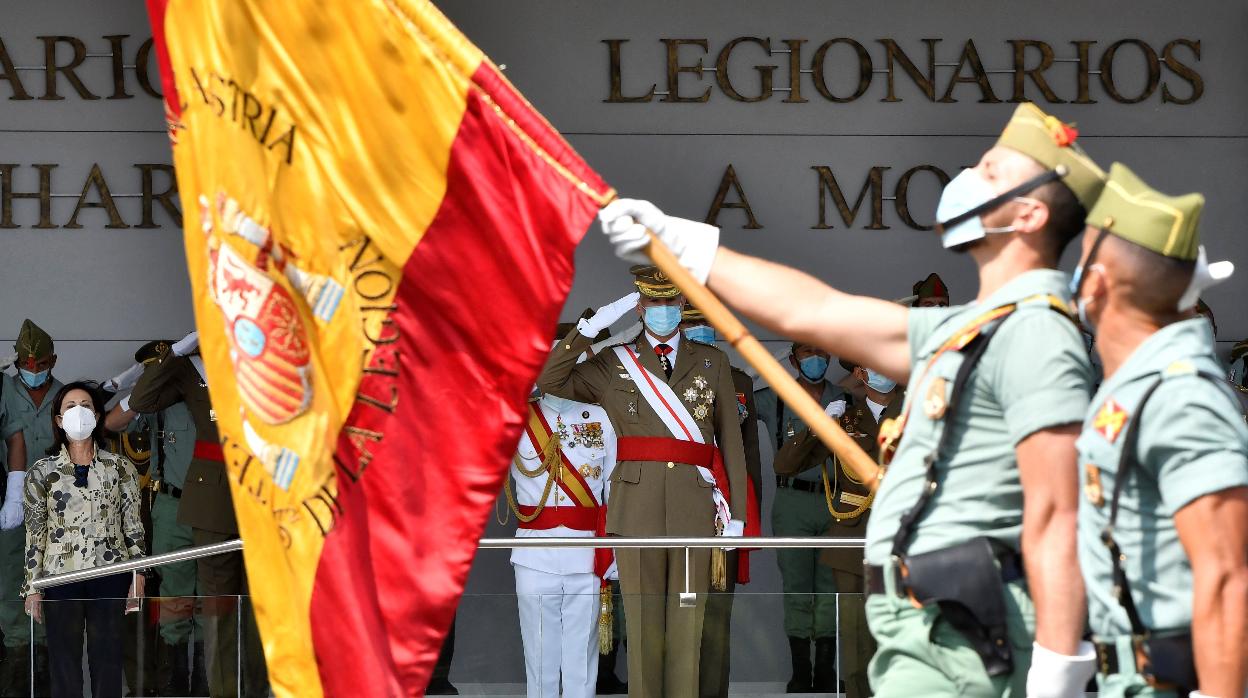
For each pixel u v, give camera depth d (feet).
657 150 114.93
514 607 72.59
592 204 39.91
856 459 37.99
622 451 83.71
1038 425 33.47
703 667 71.92
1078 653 33.47
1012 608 34.55
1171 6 114.83
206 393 98.73
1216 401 31.58
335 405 41.16
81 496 93.45
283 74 41.11
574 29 114.93
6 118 114.11
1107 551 32.81
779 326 39.06
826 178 114.93
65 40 114.42
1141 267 32.96
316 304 41.22
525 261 40.37
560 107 114.93
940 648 34.81
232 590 98.94
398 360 41.06
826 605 71.51
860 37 114.93
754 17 115.03
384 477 41.14
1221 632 30.76
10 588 103.65
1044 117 35.96
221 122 41.37
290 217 41.19
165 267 114.93
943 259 115.14
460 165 40.47
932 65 114.73
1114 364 33.76
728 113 115.03
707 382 84.89
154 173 114.83
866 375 88.53
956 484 34.88
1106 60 114.73
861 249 115.24
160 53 42.75
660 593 82.43
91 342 114.32
